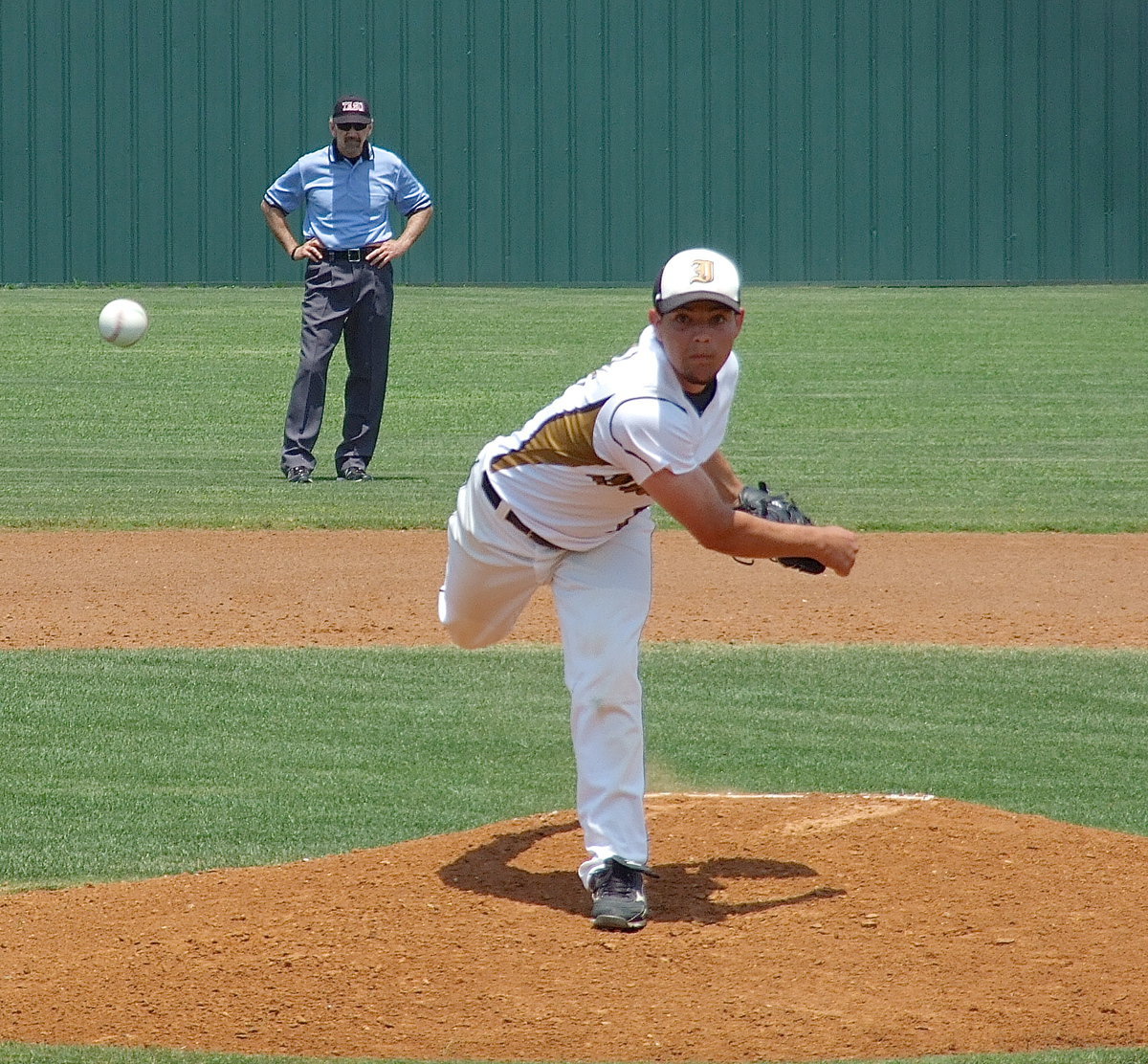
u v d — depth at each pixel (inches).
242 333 3727.9
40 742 1040.2
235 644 1283.2
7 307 4146.2
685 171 4815.5
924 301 4441.4
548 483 658.8
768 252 4854.8
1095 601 1451.8
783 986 621.6
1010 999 610.9
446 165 4785.9
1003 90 4847.4
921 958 644.1
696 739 1045.8
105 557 1612.9
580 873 685.3
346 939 666.8
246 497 1958.7
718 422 660.1
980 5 4813.0
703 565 1608.0
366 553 1638.8
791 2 4773.6
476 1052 578.2
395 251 2052.2
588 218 4822.8
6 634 1305.4
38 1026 605.9
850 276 4874.5
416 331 3786.9
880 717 1101.7
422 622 1357.0
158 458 2293.3
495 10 4736.7
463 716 1103.6
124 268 4736.7
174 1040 592.1
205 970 644.7
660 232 4832.7
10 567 1562.5
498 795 943.0
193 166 4717.0
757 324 3949.3
